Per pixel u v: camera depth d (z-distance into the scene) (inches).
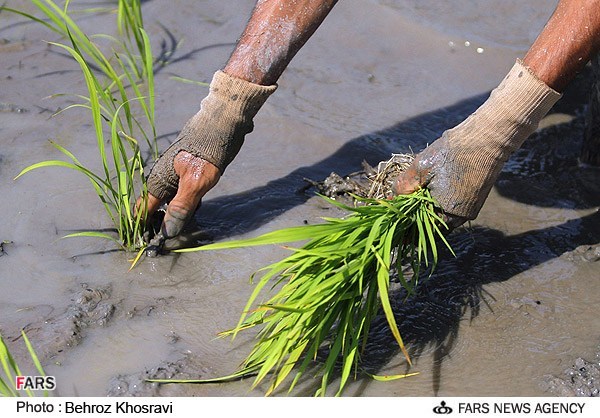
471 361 253.1
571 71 242.4
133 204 298.0
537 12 415.8
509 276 284.4
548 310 271.3
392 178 279.1
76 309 262.8
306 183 319.0
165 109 350.9
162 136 335.9
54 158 323.6
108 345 254.2
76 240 290.0
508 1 419.5
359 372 248.1
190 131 269.0
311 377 246.4
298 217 304.8
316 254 228.2
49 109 347.9
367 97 366.0
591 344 259.3
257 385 242.7
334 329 259.8
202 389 240.8
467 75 381.7
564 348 257.8
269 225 301.1
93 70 370.3
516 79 243.0
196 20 400.5
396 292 276.4
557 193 322.0
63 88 359.3
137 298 269.9
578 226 306.8
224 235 296.5
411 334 261.6
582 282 283.0
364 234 244.2
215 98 264.5
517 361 253.4
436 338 260.7
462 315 268.7
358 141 342.0
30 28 392.8
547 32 242.4
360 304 243.3
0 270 277.9
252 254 289.4
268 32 260.7
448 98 368.5
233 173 324.2
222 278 279.4
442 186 251.0
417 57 389.7
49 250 285.9
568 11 238.7
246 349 254.1
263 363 246.5
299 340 237.9
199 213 304.5
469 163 249.0
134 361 249.1
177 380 241.1
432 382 245.9
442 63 386.9
